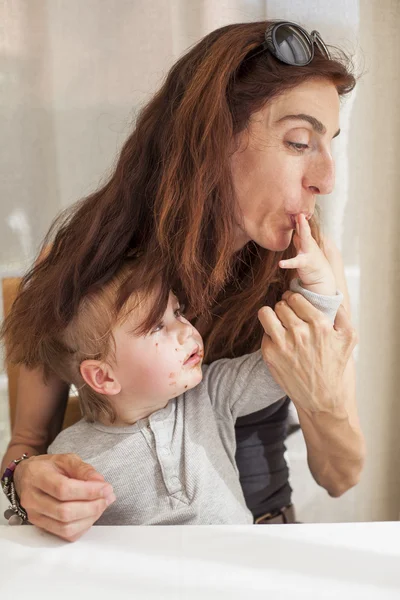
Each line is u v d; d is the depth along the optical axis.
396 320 1.27
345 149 1.19
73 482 0.56
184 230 0.72
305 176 0.72
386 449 1.32
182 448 0.75
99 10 1.15
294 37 0.71
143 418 0.76
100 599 0.46
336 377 0.75
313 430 0.83
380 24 1.15
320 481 0.92
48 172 1.21
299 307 0.72
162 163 0.74
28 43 1.16
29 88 1.17
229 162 0.72
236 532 0.54
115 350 0.71
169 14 1.15
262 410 0.89
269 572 0.48
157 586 0.47
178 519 0.72
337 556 0.50
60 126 1.19
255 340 0.87
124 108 1.18
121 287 0.70
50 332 0.75
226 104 0.70
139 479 0.73
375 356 1.28
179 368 0.72
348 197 1.21
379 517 1.35
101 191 0.81
